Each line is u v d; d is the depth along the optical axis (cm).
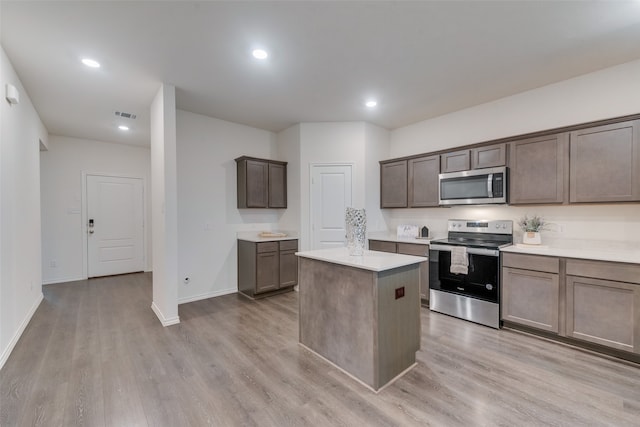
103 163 544
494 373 216
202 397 190
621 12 200
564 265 257
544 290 268
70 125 446
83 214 523
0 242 235
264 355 246
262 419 170
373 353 199
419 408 179
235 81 306
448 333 288
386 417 171
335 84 314
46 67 272
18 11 195
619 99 273
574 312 252
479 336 281
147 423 166
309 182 441
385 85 317
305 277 262
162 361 235
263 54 255
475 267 315
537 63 271
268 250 408
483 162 339
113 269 555
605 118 279
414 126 447
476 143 343
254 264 398
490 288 302
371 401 186
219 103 365
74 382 205
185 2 189
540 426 163
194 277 398
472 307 316
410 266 225
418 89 327
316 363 233
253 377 213
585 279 245
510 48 246
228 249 432
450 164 370
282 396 191
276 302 389
